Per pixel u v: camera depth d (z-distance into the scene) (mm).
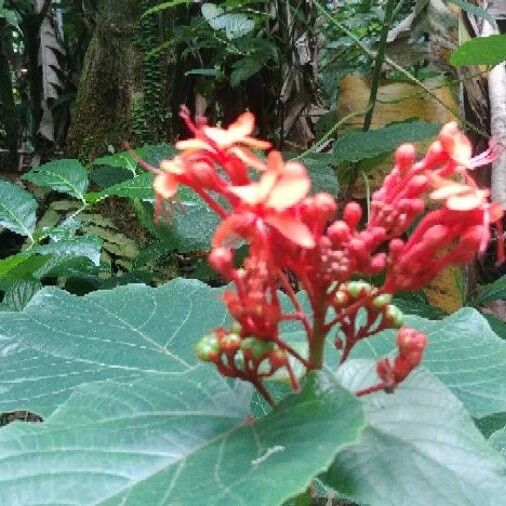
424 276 211
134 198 473
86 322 303
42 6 1029
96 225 669
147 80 748
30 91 1040
